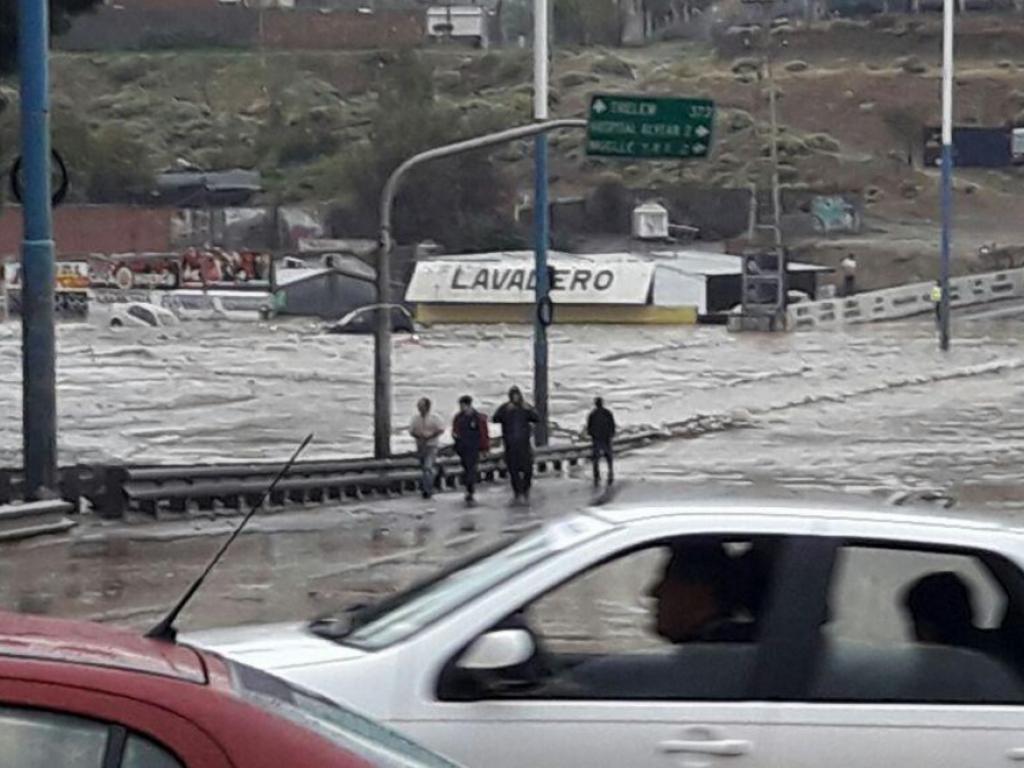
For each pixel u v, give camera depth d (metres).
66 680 9.52
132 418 125.19
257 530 67.12
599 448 94.81
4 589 48.84
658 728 15.85
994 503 76.25
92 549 58.84
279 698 10.43
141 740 9.48
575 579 16.41
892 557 16.56
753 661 16.16
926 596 16.52
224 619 43.25
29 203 59.47
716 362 176.50
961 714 16.08
